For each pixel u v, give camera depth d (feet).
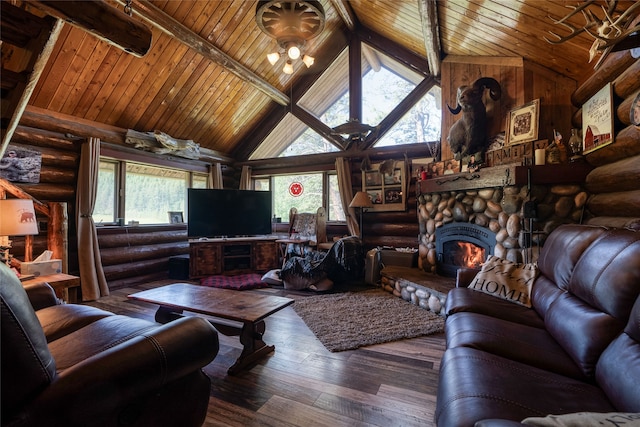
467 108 12.14
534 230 9.90
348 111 19.35
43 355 3.03
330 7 16.62
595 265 4.83
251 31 15.40
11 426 2.72
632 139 7.24
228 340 8.80
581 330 4.49
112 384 3.27
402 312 10.78
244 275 17.25
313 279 13.91
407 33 15.38
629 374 3.28
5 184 9.99
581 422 2.11
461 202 12.29
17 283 3.01
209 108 17.92
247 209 18.54
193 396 4.53
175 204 18.95
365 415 5.47
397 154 18.06
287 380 6.63
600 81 8.63
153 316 10.91
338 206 20.15
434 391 6.19
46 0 4.69
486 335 5.15
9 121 7.62
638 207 7.06
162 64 14.35
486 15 9.93
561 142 10.07
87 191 13.61
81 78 12.78
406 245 17.31
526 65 11.52
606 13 5.72
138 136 15.81
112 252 14.99
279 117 21.17
